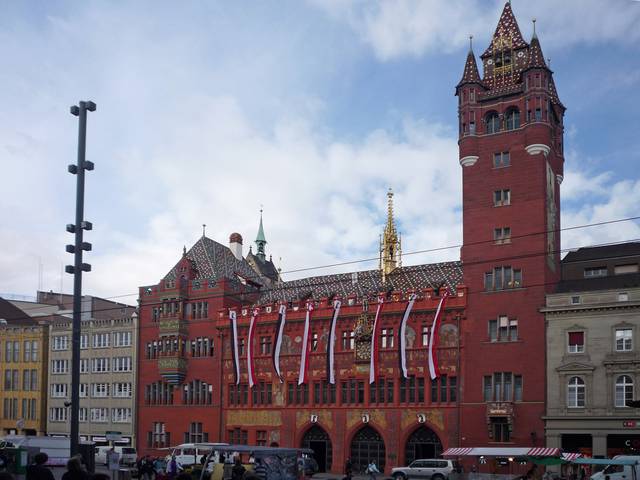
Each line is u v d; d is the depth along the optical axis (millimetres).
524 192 74438
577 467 62656
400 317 78312
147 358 96438
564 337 68938
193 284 94250
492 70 79812
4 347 109750
